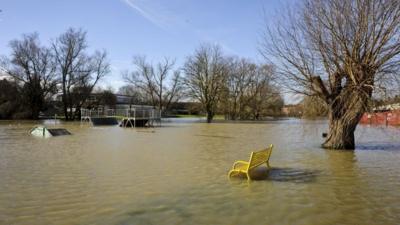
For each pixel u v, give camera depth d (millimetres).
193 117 92438
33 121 62594
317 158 18188
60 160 17328
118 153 20156
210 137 31594
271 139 29406
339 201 10062
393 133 35594
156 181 12555
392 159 17938
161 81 81500
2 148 22156
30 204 9680
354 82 19172
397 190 11398
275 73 23594
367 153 20078
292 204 9727
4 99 67438
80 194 10719
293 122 64688
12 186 11750
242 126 50906
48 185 11906
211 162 16938
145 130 41125
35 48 67375
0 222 8289
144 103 89250
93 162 16750
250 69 78625
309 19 20797
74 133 35594
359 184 12219
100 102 77062
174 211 9070
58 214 8844
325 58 20344
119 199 10172
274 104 76000
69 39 73312
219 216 8688
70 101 70500
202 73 70375
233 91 78688
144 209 9227
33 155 19078
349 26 19359
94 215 8750
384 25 18797
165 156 19062
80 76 70938
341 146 21875
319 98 21609
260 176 13461
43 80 69000
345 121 21562
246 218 8555
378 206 9602
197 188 11508
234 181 12562
